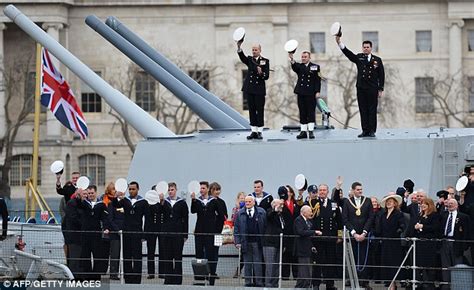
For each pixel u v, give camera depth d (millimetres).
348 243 89062
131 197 96375
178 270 94312
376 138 95188
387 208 91438
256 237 92000
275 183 95875
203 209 94125
